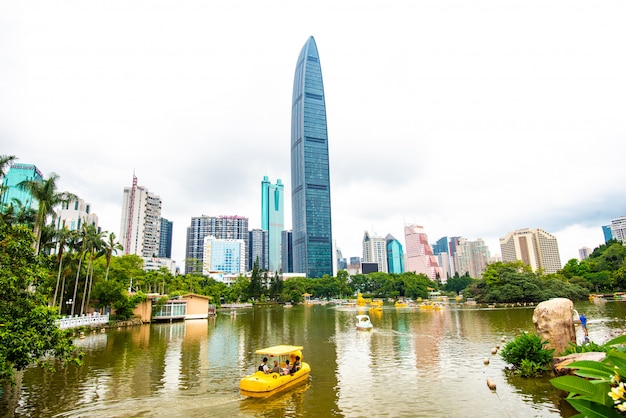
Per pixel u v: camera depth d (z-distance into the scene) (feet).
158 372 92.79
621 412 17.89
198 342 146.10
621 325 155.53
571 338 78.48
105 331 187.83
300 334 169.78
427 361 101.35
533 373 77.36
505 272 344.49
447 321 206.80
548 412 58.03
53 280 193.47
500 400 64.64
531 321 188.55
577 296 344.49
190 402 68.28
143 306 236.43
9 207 168.14
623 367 18.26
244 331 185.37
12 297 61.05
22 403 68.33
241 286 556.51
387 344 133.39
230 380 84.48
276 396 71.61
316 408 64.34
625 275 376.07
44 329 64.13
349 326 203.51
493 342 129.70
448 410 61.52
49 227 182.29
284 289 560.20
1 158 139.74
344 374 88.79
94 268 226.17
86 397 71.72
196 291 417.90
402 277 608.60
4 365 54.90
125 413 62.85
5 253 62.03
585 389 18.80
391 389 74.95
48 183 160.45
